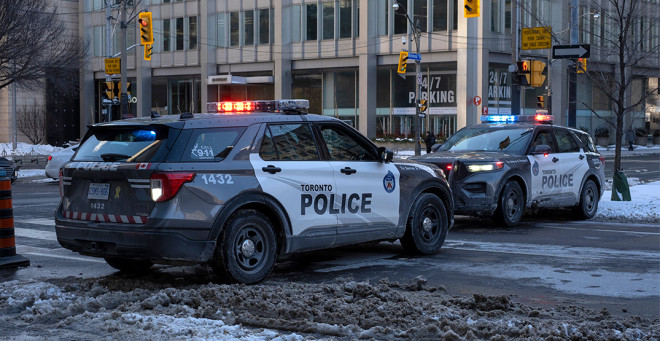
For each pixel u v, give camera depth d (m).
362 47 53.84
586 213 14.23
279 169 7.89
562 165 13.71
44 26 35.34
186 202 7.16
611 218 14.34
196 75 63.03
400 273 8.43
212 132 7.55
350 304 6.39
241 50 59.69
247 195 7.56
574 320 5.96
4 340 5.51
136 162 7.30
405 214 9.34
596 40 42.31
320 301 6.49
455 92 50.69
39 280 8.16
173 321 5.88
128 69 66.00
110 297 6.75
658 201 16.05
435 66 51.56
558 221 14.00
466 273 8.41
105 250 7.55
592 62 28.89
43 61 36.94
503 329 5.49
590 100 55.56
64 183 7.96
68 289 7.37
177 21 62.78
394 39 52.62
